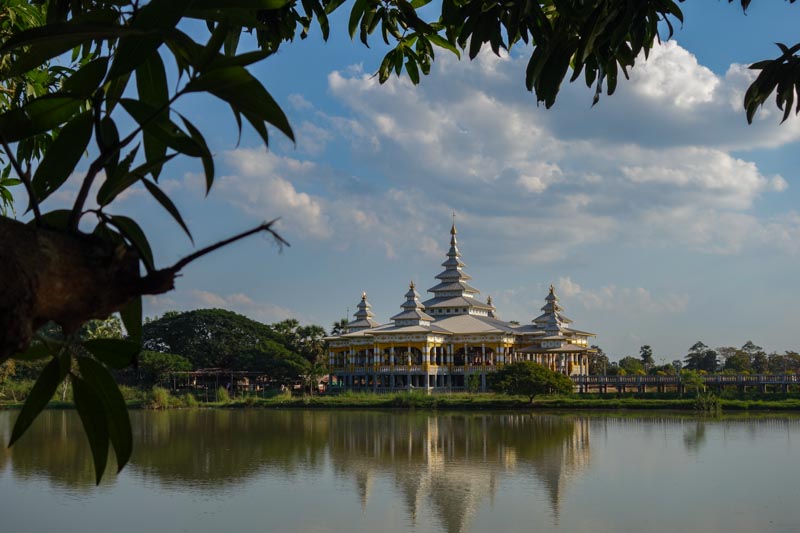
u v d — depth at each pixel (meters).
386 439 49.72
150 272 2.20
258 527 25.16
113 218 2.59
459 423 61.19
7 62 6.70
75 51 6.15
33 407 2.53
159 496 30.05
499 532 24.62
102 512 27.12
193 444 47.34
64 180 2.78
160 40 2.51
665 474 34.50
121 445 2.59
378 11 6.64
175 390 95.88
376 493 30.95
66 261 2.08
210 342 103.38
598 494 30.20
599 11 4.88
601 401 76.06
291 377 98.44
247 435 52.72
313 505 28.59
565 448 43.94
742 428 54.34
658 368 133.12
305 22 6.60
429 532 24.69
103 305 2.14
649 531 24.38
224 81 2.43
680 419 63.31
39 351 2.78
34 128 2.73
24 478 33.56
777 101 5.66
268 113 2.47
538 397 81.25
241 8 2.80
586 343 106.38
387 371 91.06
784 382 80.06
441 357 93.50
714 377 82.56
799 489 30.41
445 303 100.62
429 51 7.35
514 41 5.38
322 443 47.72
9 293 1.94
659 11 5.01
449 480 33.91
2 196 7.23
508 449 43.88
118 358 2.68
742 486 31.28
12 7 6.79
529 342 95.25
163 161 2.56
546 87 5.32
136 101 2.65
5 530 24.41
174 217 2.61
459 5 6.15
